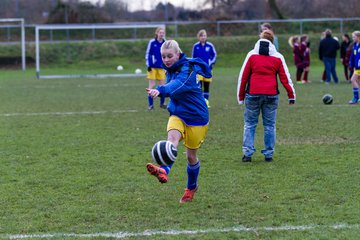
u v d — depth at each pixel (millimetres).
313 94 53656
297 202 17938
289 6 144500
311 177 21203
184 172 22562
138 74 86125
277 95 23922
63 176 22000
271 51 23703
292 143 28484
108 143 29203
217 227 15664
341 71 88688
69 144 29000
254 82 23719
